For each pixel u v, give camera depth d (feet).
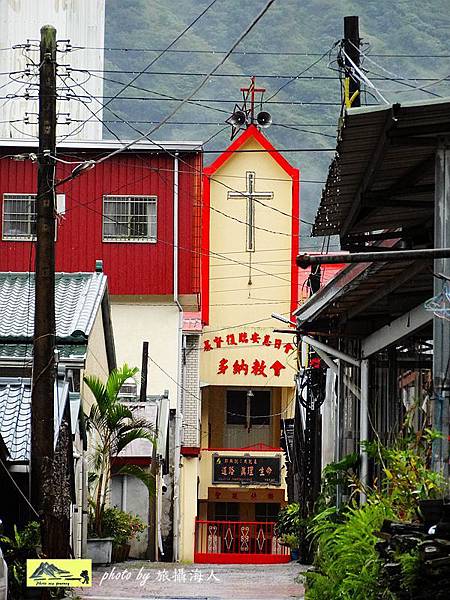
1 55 225.56
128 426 139.74
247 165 233.76
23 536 92.79
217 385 232.12
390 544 60.29
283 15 567.59
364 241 84.28
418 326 91.45
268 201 233.55
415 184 71.92
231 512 232.94
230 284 232.94
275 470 224.94
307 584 88.07
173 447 193.06
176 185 202.69
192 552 194.80
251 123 234.58
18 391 104.53
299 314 116.78
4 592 67.00
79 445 127.24
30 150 202.49
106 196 202.49
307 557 153.28
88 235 202.80
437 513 59.52
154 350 201.36
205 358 231.71
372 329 106.63
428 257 50.67
